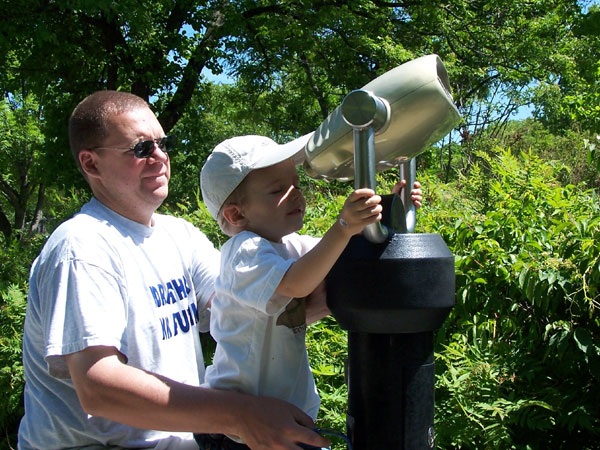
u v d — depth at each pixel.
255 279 1.41
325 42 14.89
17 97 21.14
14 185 23.91
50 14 10.58
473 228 2.57
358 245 1.31
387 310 1.26
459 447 2.10
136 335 1.62
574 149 6.82
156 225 1.87
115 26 11.50
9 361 3.56
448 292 1.32
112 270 1.57
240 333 1.53
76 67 12.28
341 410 2.31
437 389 2.28
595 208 2.70
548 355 2.22
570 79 14.79
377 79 1.27
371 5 13.44
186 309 1.82
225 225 1.69
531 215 2.61
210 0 12.94
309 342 2.58
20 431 1.71
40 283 1.55
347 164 1.37
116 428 1.65
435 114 1.25
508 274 2.32
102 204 1.76
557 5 14.48
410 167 1.61
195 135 13.47
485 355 2.27
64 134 12.03
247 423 1.37
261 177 1.56
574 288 2.21
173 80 12.31
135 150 1.71
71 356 1.42
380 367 1.33
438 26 14.35
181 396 1.38
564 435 2.17
